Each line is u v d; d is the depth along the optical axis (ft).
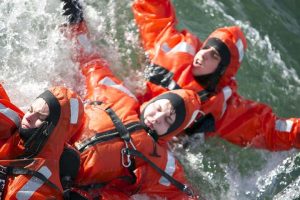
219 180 15.88
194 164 15.88
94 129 12.92
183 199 13.70
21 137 11.46
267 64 19.39
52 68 14.96
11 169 11.16
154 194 13.58
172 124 13.71
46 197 11.21
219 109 15.48
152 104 13.71
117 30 16.81
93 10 16.92
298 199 16.15
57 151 11.57
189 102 13.80
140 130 13.35
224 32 15.58
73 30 15.12
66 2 15.24
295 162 16.87
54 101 11.52
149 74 15.61
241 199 15.75
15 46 15.12
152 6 16.34
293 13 21.70
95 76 14.40
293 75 19.63
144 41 16.33
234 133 15.94
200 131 15.65
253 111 16.17
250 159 16.53
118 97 13.92
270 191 16.16
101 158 12.60
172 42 15.87
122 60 16.30
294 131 15.94
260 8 20.93
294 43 20.65
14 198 10.99
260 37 20.02
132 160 13.08
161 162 13.47
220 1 20.17
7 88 14.39
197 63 15.34
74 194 11.94
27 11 15.65
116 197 12.98
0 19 15.46
